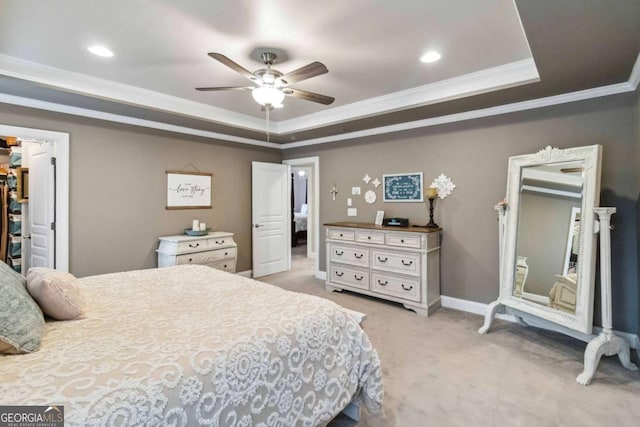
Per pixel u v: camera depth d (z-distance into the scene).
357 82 3.18
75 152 3.51
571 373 2.36
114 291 2.05
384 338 2.97
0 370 1.07
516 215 3.06
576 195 2.62
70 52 2.53
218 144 4.86
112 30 2.21
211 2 1.90
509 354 2.65
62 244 3.44
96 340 1.32
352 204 4.82
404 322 3.37
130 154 3.93
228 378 1.21
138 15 2.03
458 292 3.78
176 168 4.38
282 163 5.85
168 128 4.26
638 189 2.61
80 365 1.12
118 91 3.25
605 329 2.39
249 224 5.32
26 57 2.61
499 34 2.27
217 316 1.60
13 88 2.88
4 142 4.88
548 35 1.95
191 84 3.23
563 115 3.05
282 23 2.13
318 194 5.29
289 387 1.43
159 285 2.20
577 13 1.72
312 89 3.38
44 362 1.14
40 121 3.28
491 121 3.49
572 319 2.56
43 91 2.95
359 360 1.79
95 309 1.71
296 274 5.60
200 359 1.19
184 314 1.63
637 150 2.59
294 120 4.60
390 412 1.92
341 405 1.65
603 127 2.85
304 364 1.50
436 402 2.02
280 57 2.62
